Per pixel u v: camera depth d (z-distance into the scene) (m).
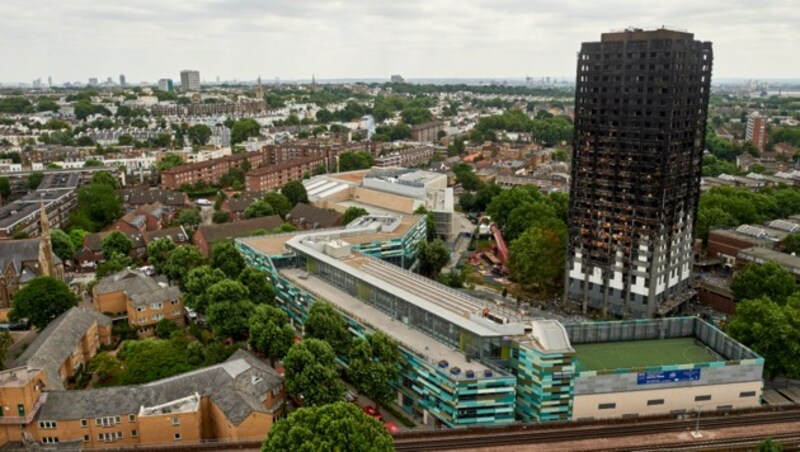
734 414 154.88
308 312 190.88
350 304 193.38
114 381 170.62
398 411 163.62
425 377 154.38
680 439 143.62
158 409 136.88
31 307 195.88
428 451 137.25
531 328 160.50
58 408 134.00
